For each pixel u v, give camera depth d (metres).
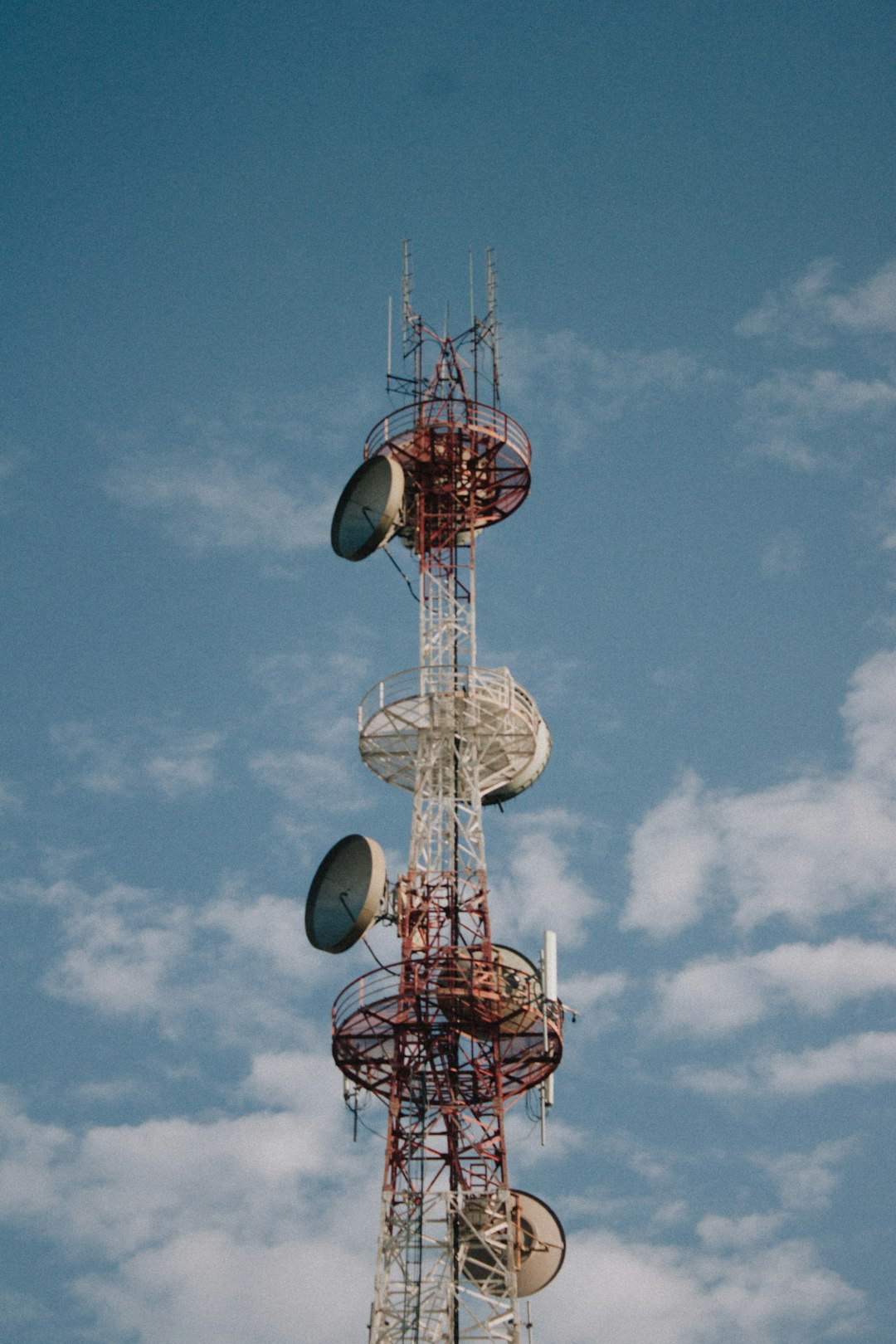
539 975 62.50
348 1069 62.28
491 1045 62.47
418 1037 62.19
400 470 68.19
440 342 73.62
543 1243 60.81
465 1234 60.12
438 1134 61.31
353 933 61.69
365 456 72.31
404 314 74.06
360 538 68.12
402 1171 60.72
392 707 66.06
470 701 65.94
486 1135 61.34
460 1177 60.81
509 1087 62.44
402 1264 58.91
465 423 71.69
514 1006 61.84
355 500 69.25
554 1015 61.62
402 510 69.12
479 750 66.25
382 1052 62.41
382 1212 59.88
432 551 70.31
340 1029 61.97
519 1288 60.66
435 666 66.88
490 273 74.81
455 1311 58.28
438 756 65.94
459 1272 59.06
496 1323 58.00
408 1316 58.06
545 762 67.31
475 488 71.56
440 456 71.38
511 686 66.31
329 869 63.91
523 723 66.06
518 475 71.88
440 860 64.75
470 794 65.44
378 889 61.91
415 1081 62.09
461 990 61.88
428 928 63.62
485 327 73.88
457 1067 62.31
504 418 72.31
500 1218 60.09
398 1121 61.50
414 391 72.75
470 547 70.50
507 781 66.69
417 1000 61.78
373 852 62.69
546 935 62.84
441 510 71.19
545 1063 61.69
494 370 73.31
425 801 65.56
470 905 64.19
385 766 66.81
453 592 69.50
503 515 72.25
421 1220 59.66
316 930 63.16
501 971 62.53
